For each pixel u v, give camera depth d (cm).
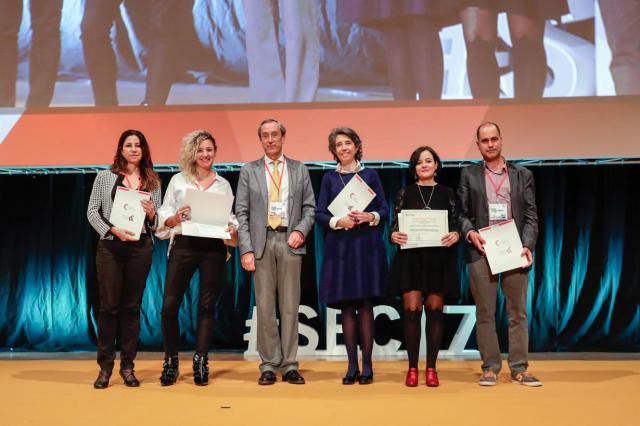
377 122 439
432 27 436
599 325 475
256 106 445
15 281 510
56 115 453
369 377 344
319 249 489
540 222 480
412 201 350
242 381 357
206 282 349
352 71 440
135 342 348
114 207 334
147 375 380
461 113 434
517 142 431
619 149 424
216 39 447
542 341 476
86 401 301
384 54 439
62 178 510
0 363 440
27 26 454
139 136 350
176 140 447
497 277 349
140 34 450
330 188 358
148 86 449
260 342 354
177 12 448
